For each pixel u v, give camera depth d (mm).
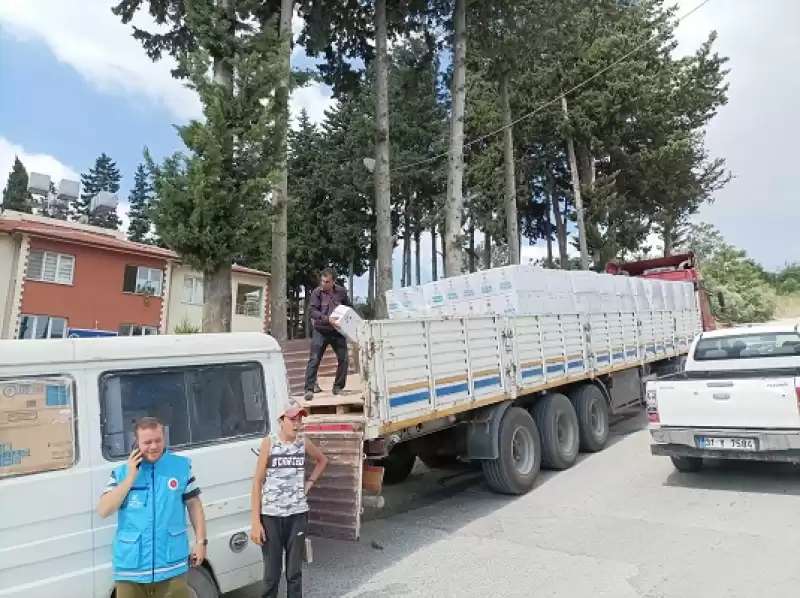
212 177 10906
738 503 6324
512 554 5332
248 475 4293
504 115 23656
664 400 7262
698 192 28719
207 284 11641
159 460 3299
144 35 15703
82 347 3588
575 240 30203
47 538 3234
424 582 4816
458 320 6688
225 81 12203
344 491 5184
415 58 22531
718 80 26969
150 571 3100
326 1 17906
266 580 4094
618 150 27516
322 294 7070
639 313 11875
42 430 3322
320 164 38562
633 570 4754
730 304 34875
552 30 20969
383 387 5395
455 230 17859
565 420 8727
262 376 4555
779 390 6461
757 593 4172
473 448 7191
